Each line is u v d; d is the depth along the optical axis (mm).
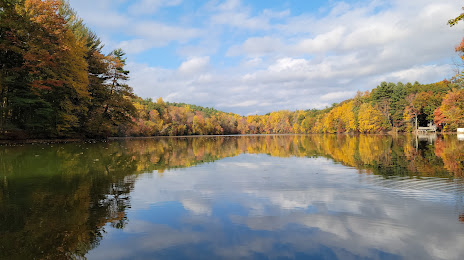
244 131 155750
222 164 14992
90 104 41938
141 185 9398
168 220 5863
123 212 6422
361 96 105250
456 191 8070
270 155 20125
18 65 29500
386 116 85250
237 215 6164
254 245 4609
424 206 6664
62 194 8164
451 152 19125
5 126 28859
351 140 42500
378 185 9047
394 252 4340
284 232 5168
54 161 15625
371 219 5816
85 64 35750
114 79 47500
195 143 39938
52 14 30375
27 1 29484
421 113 81312
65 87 34375
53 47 29906
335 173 11492
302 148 27094
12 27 26422
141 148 27438
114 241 4832
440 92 77375
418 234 5016
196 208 6691
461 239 4781
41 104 32000
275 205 6902
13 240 4891
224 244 4660
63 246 4637
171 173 11922
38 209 6660
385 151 21141
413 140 36781
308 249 4449
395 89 88188
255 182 9797
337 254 4266
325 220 5781
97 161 15969
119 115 48156
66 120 35875
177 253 4352
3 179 10469
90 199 7551
